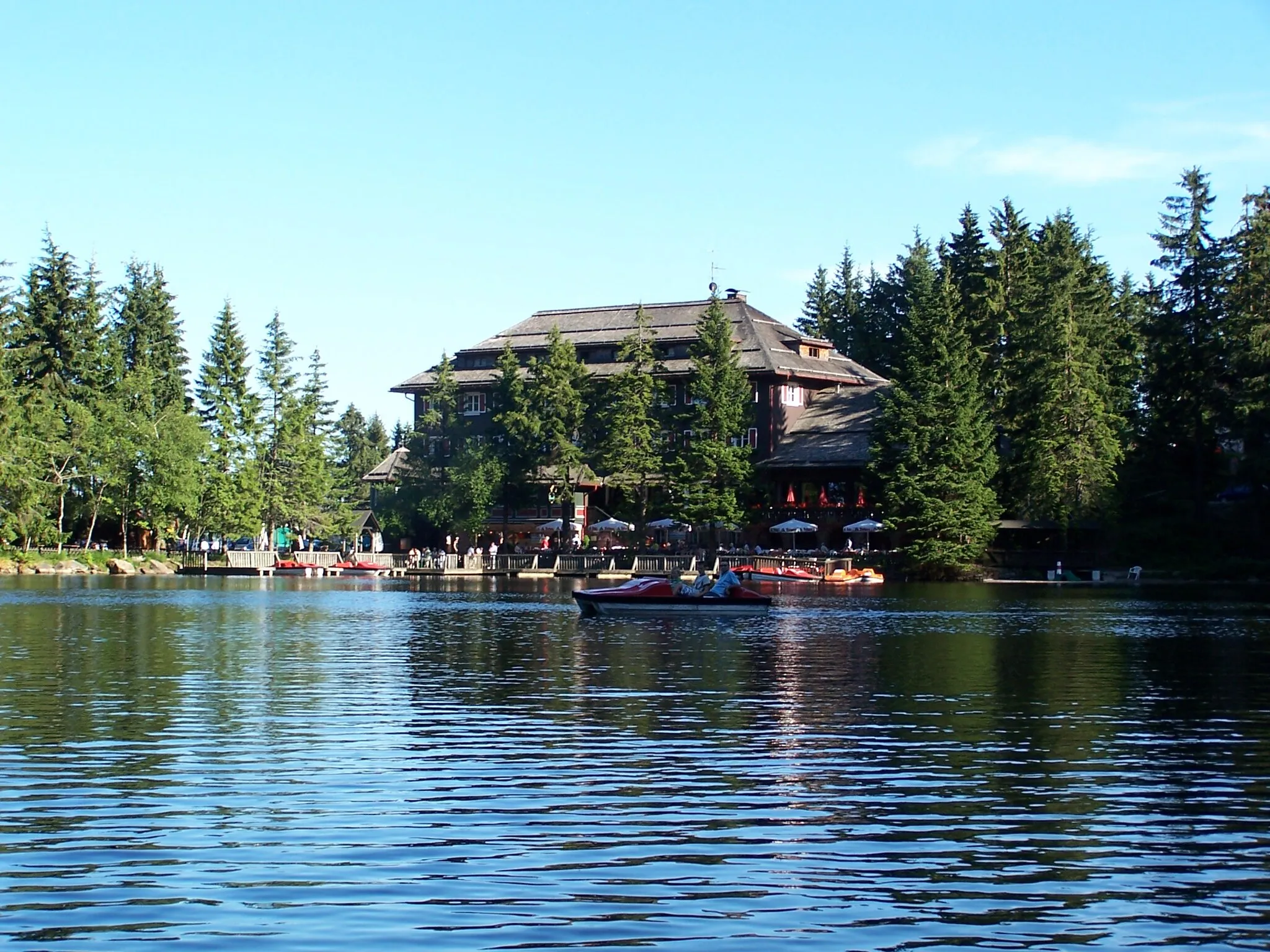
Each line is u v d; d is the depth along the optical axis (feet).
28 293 384.27
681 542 353.51
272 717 82.58
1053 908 44.73
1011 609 192.44
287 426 382.22
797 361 375.86
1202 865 49.88
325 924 42.47
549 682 100.89
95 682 99.55
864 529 304.91
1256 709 87.45
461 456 358.43
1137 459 307.58
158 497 355.56
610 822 55.52
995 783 63.72
